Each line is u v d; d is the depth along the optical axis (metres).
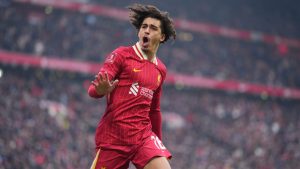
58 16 57.94
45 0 55.62
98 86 6.76
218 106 59.50
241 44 72.94
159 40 7.61
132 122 7.35
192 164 44.62
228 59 68.06
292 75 70.31
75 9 58.34
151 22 7.49
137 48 7.53
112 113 7.35
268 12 80.75
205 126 53.94
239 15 76.81
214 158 47.12
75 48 55.25
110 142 7.36
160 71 7.65
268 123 58.81
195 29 69.00
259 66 69.25
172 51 63.91
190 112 56.06
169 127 51.25
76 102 48.00
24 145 33.88
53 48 53.28
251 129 56.06
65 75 55.34
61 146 37.19
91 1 63.12
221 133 53.38
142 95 7.41
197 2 75.06
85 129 43.69
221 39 71.81
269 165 49.25
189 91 62.72
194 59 64.69
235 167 46.84
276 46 74.56
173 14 70.81
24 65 51.28
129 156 7.37
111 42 59.53
